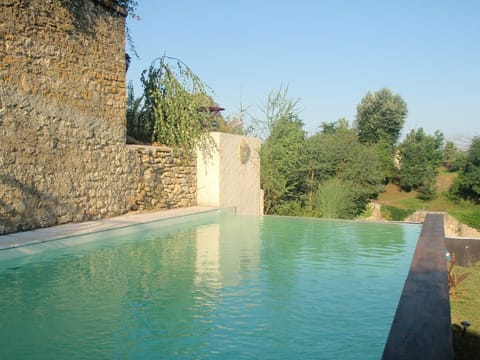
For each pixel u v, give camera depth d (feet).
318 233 28.25
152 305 13.05
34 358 9.39
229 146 42.96
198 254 20.74
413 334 6.56
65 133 26.00
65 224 25.80
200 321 11.76
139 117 39.99
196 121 39.83
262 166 62.34
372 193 91.09
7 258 18.11
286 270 17.75
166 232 27.89
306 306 13.14
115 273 16.84
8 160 21.86
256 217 37.09
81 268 17.56
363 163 84.94
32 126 23.48
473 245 31.35
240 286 15.28
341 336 10.80
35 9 23.73
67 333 10.80
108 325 11.39
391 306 13.21
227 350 9.93
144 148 34.24
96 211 28.84
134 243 23.50
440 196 110.42
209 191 40.96
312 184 74.59
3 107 21.65
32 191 23.41
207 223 32.99
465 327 15.84
